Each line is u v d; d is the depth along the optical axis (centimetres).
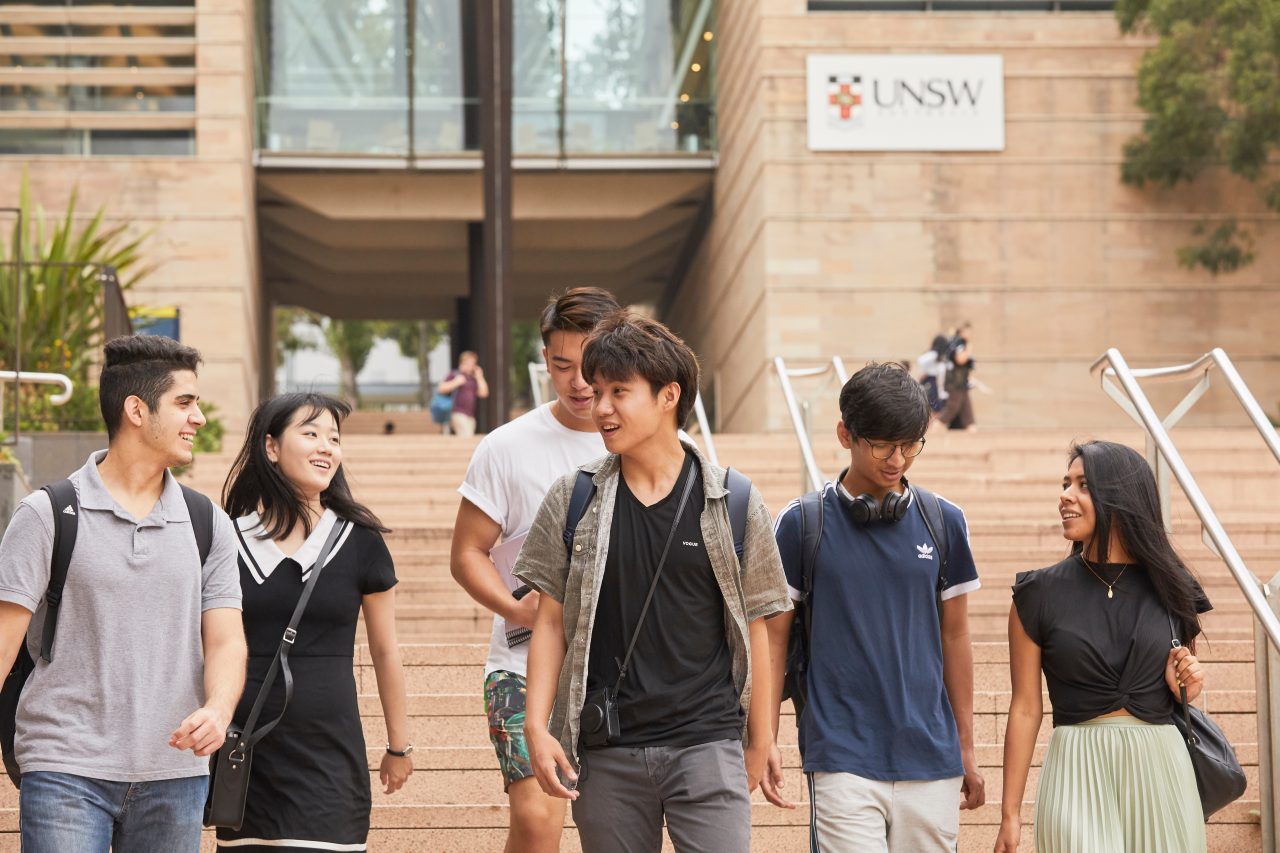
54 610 434
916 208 2578
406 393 5984
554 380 526
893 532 486
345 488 513
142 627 439
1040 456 1553
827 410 2500
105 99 2545
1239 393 620
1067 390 2566
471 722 740
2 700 446
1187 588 487
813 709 481
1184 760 487
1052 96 2609
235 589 460
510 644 521
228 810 466
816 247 2558
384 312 3572
